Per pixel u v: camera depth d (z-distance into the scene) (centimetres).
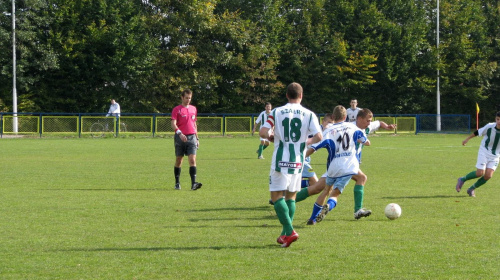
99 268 722
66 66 4850
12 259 764
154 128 4525
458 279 681
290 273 703
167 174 1900
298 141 854
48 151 2953
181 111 1506
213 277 684
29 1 4588
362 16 5962
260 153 2575
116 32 4856
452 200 1338
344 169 1020
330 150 1036
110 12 4897
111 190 1485
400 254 800
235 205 1238
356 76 5875
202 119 4700
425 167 2198
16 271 708
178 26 5175
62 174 1873
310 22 5909
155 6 5219
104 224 1010
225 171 2016
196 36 5372
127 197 1355
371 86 6119
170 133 4569
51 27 4838
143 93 5244
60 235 914
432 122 5316
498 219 1080
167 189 1516
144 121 4500
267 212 1148
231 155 2800
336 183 1027
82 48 4822
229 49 5584
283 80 5934
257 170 2055
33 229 961
